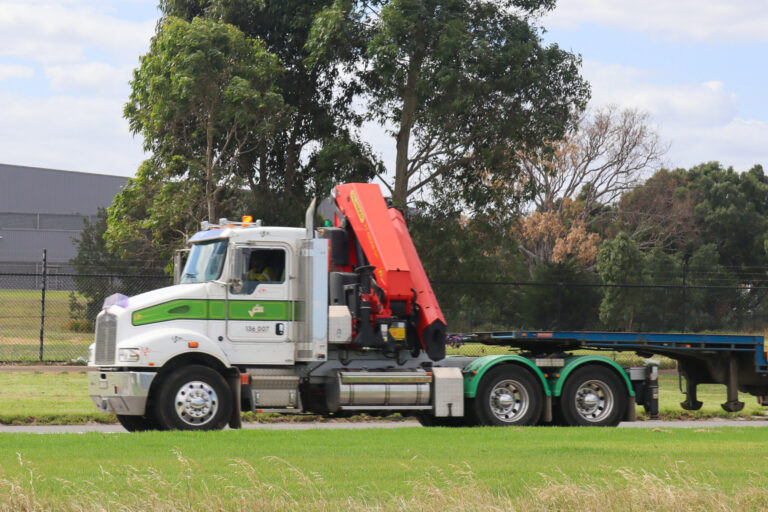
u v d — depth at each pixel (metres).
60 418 20.06
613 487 9.88
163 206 39.50
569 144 78.56
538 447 13.82
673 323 49.38
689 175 95.44
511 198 46.19
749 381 21.16
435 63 40.38
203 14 45.44
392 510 8.99
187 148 41.00
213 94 38.59
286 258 17.75
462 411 18.53
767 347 23.75
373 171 44.00
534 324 40.44
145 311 16.98
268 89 40.44
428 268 44.06
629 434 16.28
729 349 20.81
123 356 16.67
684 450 13.68
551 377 19.42
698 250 78.31
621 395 19.56
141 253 46.72
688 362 21.92
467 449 13.52
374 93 45.41
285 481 10.34
